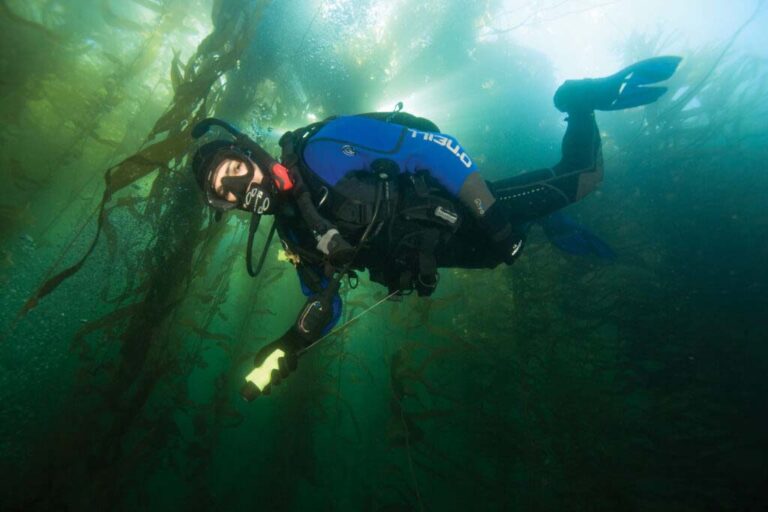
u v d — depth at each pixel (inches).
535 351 153.3
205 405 170.4
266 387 64.3
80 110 218.8
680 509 120.1
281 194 64.3
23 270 153.9
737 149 140.0
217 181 59.6
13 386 111.4
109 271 116.0
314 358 192.1
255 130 171.3
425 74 206.5
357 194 63.5
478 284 202.1
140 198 115.0
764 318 126.3
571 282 149.9
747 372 124.7
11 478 103.3
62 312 120.1
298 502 198.4
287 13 163.0
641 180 147.3
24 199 189.0
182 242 117.1
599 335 154.3
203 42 145.5
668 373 132.8
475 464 183.5
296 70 188.4
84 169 219.3
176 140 116.6
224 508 181.9
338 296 77.4
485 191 66.9
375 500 190.7
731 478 116.3
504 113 183.5
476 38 209.2
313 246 67.9
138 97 260.5
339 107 203.3
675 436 129.6
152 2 244.1
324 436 221.9
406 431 153.1
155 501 174.6
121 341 112.2
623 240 146.2
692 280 136.9
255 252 209.0
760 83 147.6
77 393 107.3
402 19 195.6
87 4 244.5
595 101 84.0
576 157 84.4
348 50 187.5
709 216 135.9
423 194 65.6
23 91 193.2
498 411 161.8
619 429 134.9
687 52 175.3
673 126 152.6
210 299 158.1
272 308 221.3
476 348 167.5
